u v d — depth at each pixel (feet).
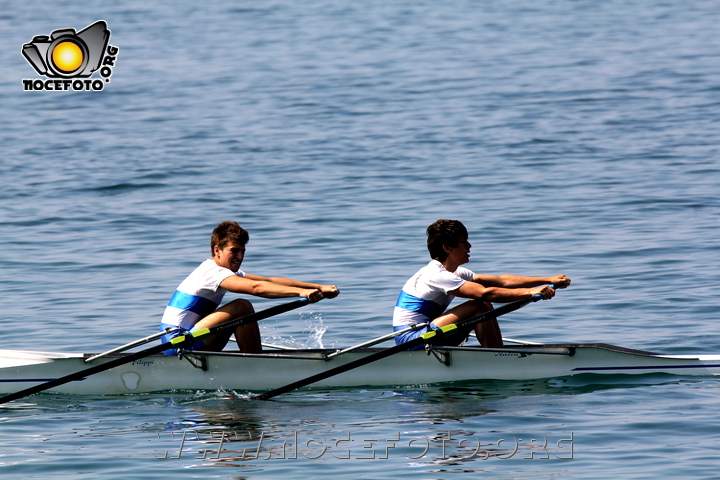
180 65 491.31
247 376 108.99
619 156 258.37
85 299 148.25
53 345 125.49
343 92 397.39
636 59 454.40
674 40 513.45
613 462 80.59
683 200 207.51
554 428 90.12
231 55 521.65
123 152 287.48
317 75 447.42
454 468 80.33
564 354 109.81
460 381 109.81
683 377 108.58
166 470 81.00
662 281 150.20
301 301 104.22
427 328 109.09
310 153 278.67
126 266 168.35
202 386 109.19
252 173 253.44
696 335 124.16
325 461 82.69
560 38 546.26
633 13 647.15
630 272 156.04
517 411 96.37
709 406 96.02
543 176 237.86
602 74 415.44
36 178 251.60
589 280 152.76
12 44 552.41
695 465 79.05
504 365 109.91
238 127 326.85
